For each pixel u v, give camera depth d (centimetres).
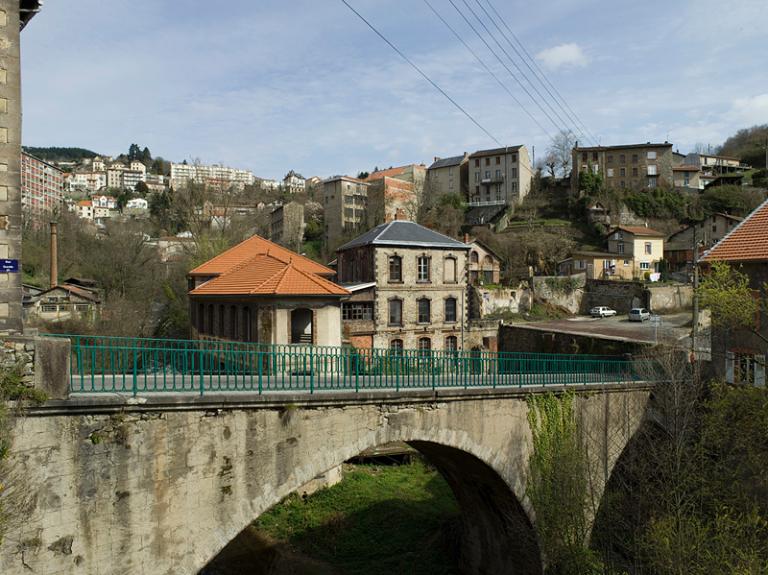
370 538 2105
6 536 834
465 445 1488
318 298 2255
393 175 8738
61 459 895
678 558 1326
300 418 1171
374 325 3456
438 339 3712
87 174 15438
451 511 2261
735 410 1625
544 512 1653
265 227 7194
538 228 6450
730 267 1841
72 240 5703
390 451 2727
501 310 4794
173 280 4778
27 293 4228
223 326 2631
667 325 4084
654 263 5866
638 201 6850
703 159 8544
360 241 3716
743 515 1444
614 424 1852
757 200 6475
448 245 3741
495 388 1534
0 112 959
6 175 963
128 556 954
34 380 876
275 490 1130
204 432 1041
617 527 1744
